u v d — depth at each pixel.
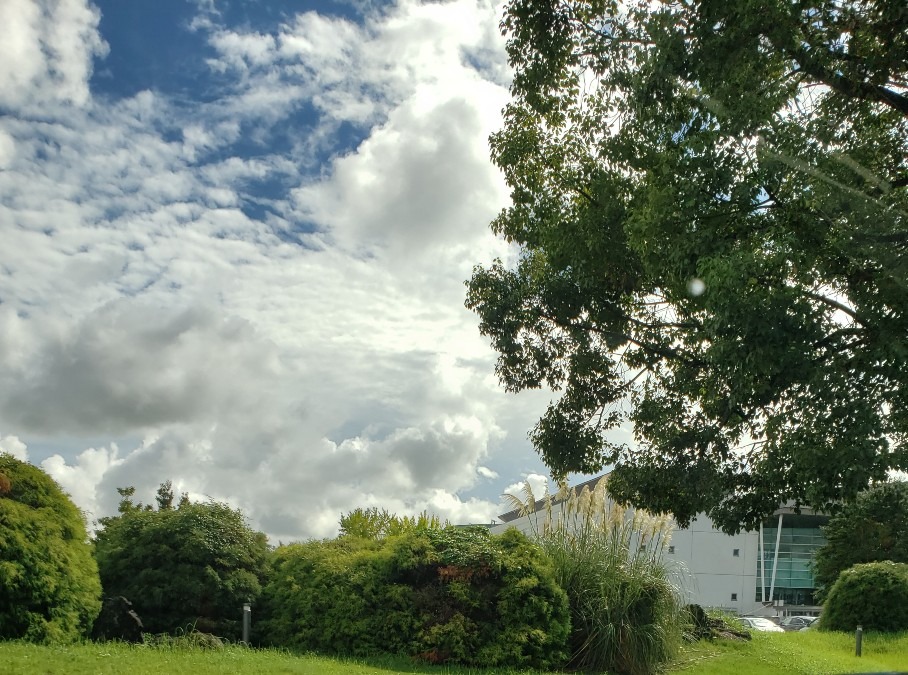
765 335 10.00
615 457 15.38
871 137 11.48
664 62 10.86
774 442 11.84
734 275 10.12
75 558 11.94
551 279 15.42
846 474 10.23
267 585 15.34
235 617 14.61
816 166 10.59
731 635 18.81
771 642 19.33
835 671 15.64
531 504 16.53
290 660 11.48
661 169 11.98
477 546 14.48
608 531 15.84
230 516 15.37
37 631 11.12
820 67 10.54
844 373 10.31
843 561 38.78
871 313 10.64
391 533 20.36
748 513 13.14
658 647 14.20
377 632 14.04
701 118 11.41
